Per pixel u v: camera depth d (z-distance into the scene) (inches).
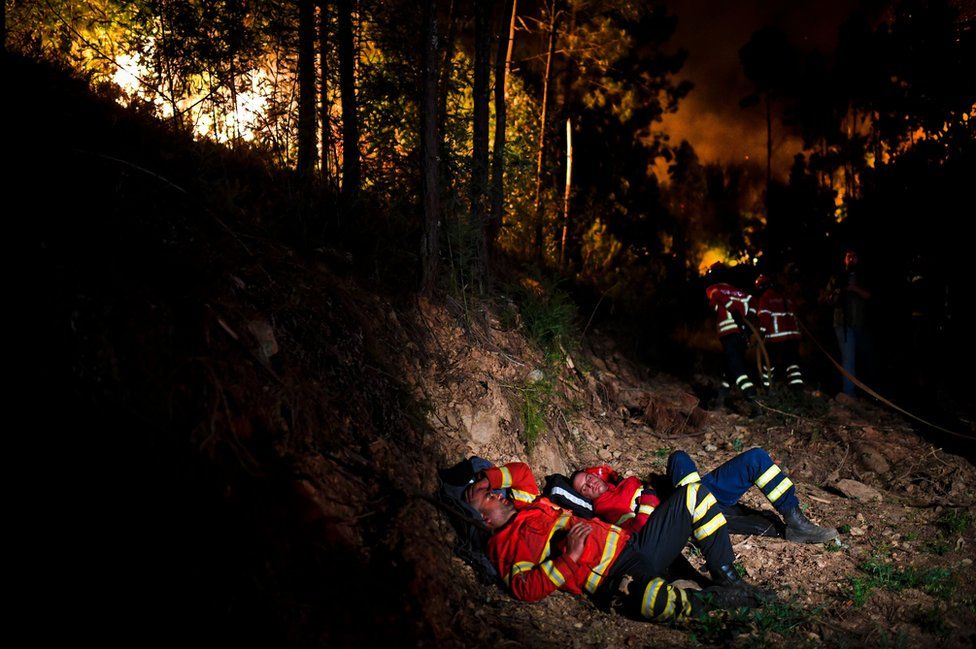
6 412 129.1
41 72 206.2
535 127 473.4
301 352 182.4
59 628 113.2
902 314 371.6
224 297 169.9
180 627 120.6
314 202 251.4
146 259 164.7
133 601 120.2
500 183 331.6
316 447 165.9
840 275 352.2
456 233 264.5
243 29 255.4
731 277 368.5
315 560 143.2
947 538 212.8
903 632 164.7
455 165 269.4
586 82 560.4
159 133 224.1
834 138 705.0
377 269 237.9
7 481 122.9
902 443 279.3
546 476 224.1
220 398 150.6
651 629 165.3
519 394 240.2
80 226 159.9
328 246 232.2
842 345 347.9
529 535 173.0
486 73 292.2
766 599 175.0
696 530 181.3
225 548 132.4
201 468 140.5
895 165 411.8
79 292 147.6
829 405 326.6
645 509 195.2
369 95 272.2
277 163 268.4
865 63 517.7
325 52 265.7
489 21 291.6
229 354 161.0
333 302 203.8
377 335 212.5
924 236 378.9
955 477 252.2
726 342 337.7
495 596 169.5
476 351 244.1
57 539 121.2
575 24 496.7
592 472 211.3
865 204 433.4
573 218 506.9
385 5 273.0
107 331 145.6
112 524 126.4
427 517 174.4
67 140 183.0
